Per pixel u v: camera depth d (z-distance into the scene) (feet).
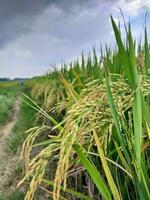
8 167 7.07
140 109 1.34
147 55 1.88
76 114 1.39
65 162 1.22
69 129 1.32
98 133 1.62
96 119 1.43
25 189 5.32
